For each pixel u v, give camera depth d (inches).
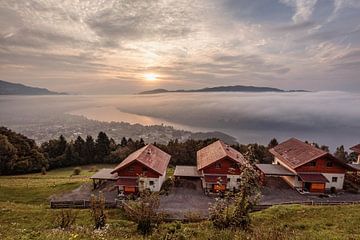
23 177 2326.5
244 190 652.1
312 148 1702.8
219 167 1587.1
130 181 1505.9
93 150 3371.1
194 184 1675.7
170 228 781.9
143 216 765.9
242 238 548.4
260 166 1738.4
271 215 991.6
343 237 653.3
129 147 3425.2
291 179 1620.3
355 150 2078.0
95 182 1736.0
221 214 670.5
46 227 935.7
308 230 792.3
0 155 2556.6
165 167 1707.7
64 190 1614.2
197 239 624.4
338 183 1563.7
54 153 3270.2
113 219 1104.2
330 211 1008.9
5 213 1122.7
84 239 563.8
